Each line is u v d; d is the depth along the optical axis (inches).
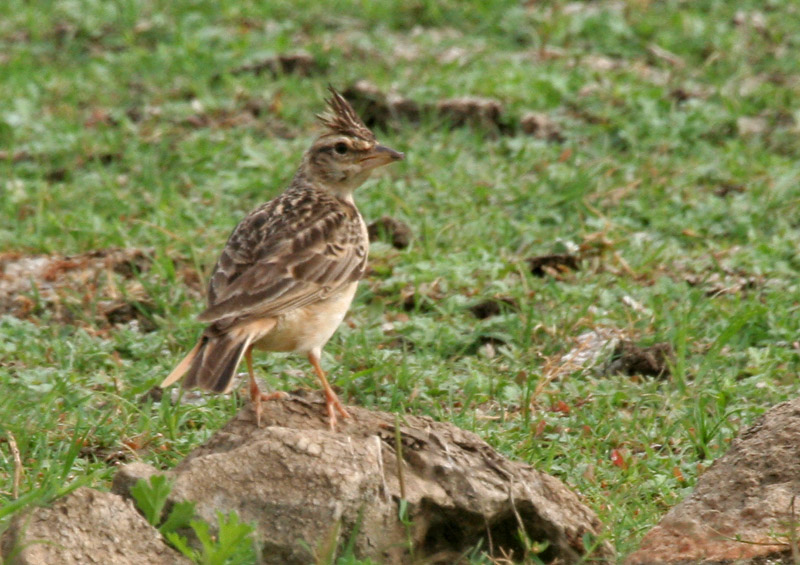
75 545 301.7
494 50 837.2
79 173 685.3
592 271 556.4
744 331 494.3
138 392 438.0
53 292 540.4
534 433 415.8
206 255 568.1
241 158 687.1
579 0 914.7
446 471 331.0
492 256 563.8
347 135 435.2
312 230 393.4
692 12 882.1
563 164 661.9
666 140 697.6
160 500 308.2
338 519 313.6
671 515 345.4
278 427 329.4
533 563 329.1
